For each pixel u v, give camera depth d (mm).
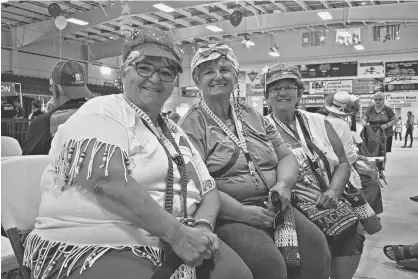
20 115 8883
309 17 15500
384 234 4156
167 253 1285
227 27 17000
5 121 6492
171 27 17984
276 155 1928
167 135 1506
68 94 2600
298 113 2303
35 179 1485
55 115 2508
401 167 10188
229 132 1791
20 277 1755
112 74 22141
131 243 1258
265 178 1819
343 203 2145
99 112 1300
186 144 1606
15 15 15852
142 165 1319
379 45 18609
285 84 2160
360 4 15516
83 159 1210
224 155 1749
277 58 20344
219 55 1767
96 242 1234
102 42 20297
